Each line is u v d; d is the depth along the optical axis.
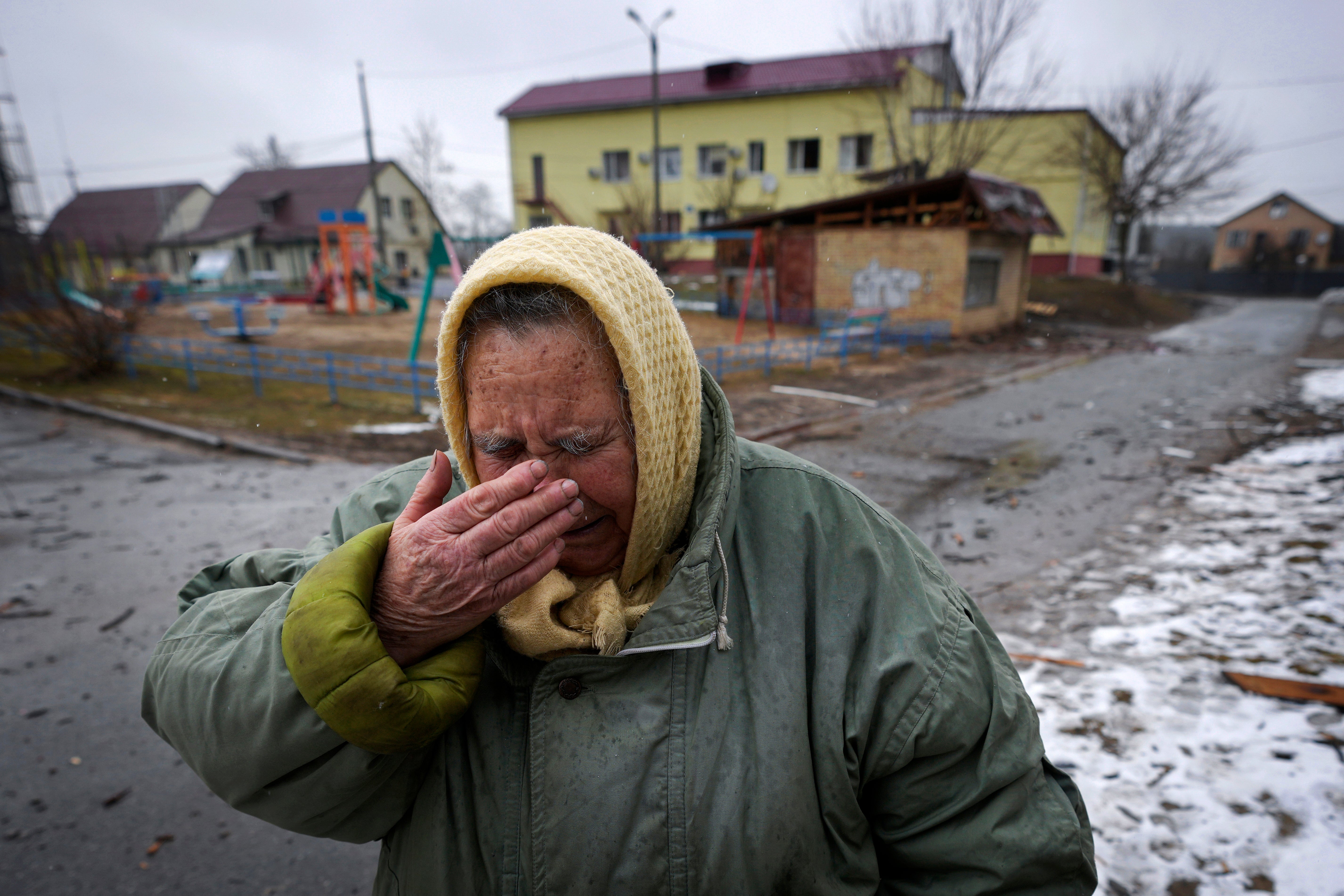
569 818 0.84
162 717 0.87
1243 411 9.23
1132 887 2.21
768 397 11.05
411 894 0.90
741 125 31.33
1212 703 3.03
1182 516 5.36
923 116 24.81
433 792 0.89
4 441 8.75
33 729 3.29
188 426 9.32
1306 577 4.11
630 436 0.83
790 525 0.94
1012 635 3.74
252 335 16.36
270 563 1.08
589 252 0.81
